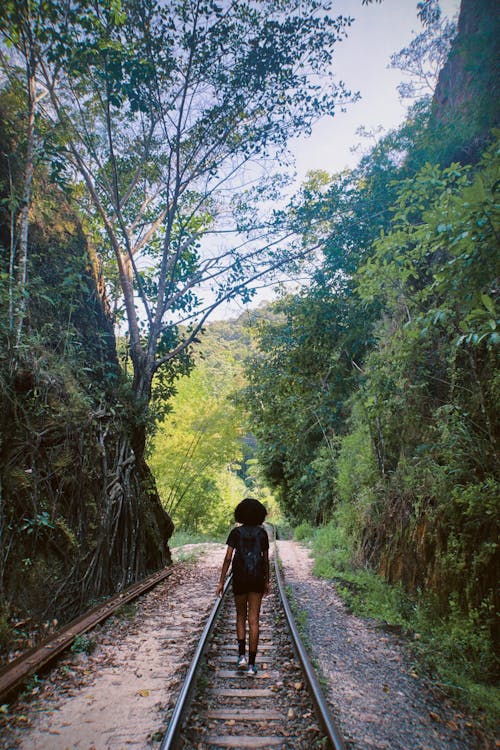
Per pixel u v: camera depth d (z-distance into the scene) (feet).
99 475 33.17
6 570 22.58
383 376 34.45
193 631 24.34
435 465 26.78
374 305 46.75
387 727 14.29
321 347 55.16
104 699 15.97
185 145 47.03
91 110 44.37
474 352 25.22
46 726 14.15
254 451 113.91
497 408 23.08
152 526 44.37
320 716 13.83
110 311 55.52
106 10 36.83
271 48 40.91
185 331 49.62
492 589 20.26
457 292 18.15
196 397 74.43
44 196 44.52
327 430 79.10
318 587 37.83
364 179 50.26
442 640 21.20
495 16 32.37
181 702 14.20
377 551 38.52
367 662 20.11
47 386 29.78
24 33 34.68
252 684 17.46
